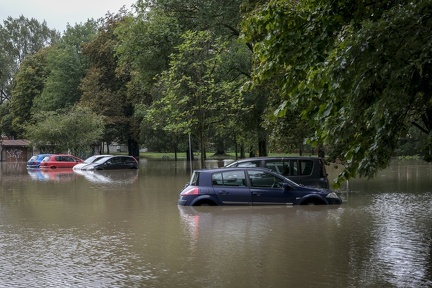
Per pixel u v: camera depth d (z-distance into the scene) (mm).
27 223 13945
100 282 7910
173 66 25453
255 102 28547
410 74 6324
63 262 9297
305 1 8859
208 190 16391
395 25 6422
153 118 27375
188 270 8562
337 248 10164
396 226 12711
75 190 24094
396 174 33344
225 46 27062
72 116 56969
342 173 7035
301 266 8734
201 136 25703
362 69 6434
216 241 10984
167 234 11906
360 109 6688
